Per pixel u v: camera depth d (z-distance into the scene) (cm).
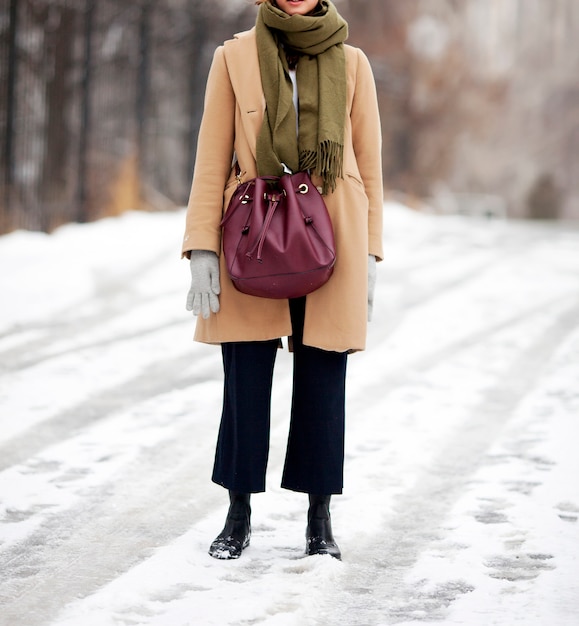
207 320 454
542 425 707
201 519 505
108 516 508
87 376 875
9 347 1000
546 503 526
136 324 1143
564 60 7475
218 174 455
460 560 444
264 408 450
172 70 2738
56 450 636
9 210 1788
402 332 1118
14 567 434
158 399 790
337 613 384
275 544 470
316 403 448
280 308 445
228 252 433
